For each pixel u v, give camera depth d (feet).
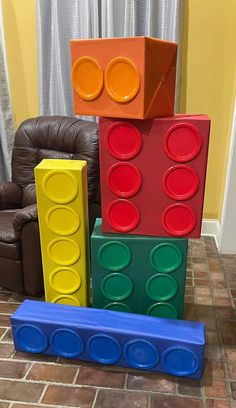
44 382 5.28
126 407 4.88
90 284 6.65
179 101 9.02
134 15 8.19
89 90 4.89
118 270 5.77
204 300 7.14
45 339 5.59
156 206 5.40
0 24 9.22
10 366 5.56
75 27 8.63
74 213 5.60
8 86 9.63
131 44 4.46
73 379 5.33
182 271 5.67
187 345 5.11
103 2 8.38
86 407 4.89
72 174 5.35
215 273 8.13
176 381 5.31
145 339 5.23
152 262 5.66
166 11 8.22
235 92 8.32
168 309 5.95
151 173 5.22
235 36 8.53
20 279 6.92
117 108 4.83
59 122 8.14
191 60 8.84
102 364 5.58
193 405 4.92
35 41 9.32
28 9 9.07
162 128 4.95
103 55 4.64
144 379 5.33
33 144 8.39
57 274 6.11
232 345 5.98
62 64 8.85
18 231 6.56
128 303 6.01
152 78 4.73
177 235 5.49
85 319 5.58
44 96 9.25
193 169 5.10
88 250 6.12
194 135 4.91
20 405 4.91
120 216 5.56
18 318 5.58
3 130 9.55
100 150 5.23
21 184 8.54
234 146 8.16
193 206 5.31
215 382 5.29
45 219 5.72
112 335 5.32
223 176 9.43
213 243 9.63
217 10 8.41
